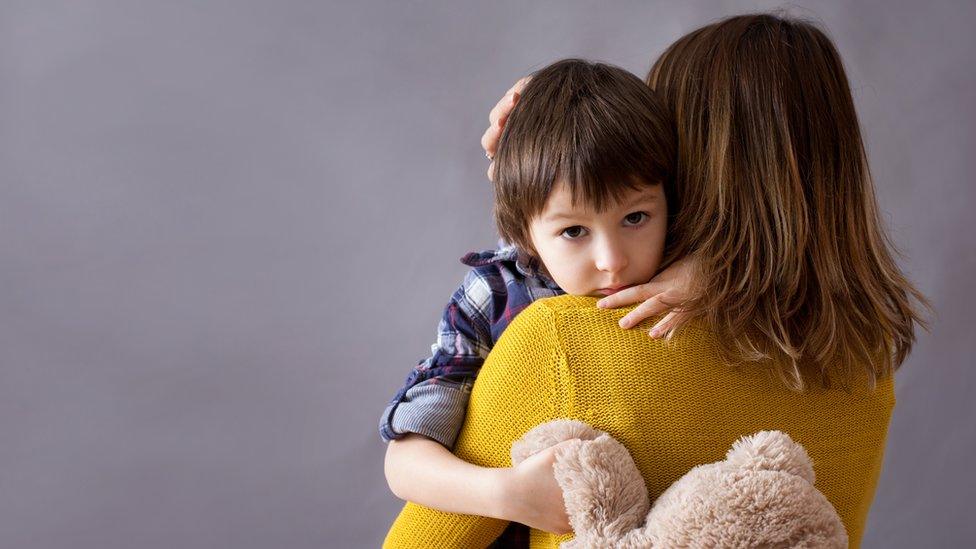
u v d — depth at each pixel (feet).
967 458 7.47
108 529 6.82
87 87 6.49
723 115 2.90
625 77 2.99
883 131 7.11
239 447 6.95
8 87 6.41
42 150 6.49
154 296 6.72
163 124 6.59
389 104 6.81
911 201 7.20
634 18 6.92
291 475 7.04
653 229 2.88
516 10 6.84
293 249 6.85
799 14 6.97
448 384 3.20
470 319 3.34
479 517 2.81
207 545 6.97
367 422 7.09
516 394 2.71
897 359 3.24
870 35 7.03
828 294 2.83
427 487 2.80
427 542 2.89
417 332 7.06
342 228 6.89
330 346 6.98
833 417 2.82
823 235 2.88
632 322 2.68
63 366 6.67
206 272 6.77
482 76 6.86
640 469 2.60
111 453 6.78
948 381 7.39
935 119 7.14
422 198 6.94
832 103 2.98
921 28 7.05
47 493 6.74
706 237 2.89
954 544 7.54
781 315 2.78
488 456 2.80
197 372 6.82
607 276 2.86
